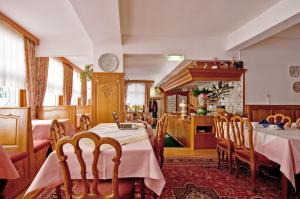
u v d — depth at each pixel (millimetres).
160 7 3443
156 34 4852
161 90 11180
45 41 4898
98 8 3000
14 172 1940
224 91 5629
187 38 5043
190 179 2938
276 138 2359
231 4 3375
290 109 5160
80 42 4941
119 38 4445
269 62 5305
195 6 3426
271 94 5293
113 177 1342
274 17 3471
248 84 5230
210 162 3760
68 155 1654
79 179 1664
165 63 7488
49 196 2408
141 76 11562
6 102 3424
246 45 4637
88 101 8305
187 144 5328
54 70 6070
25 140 2695
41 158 3146
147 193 2400
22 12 3463
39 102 4922
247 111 5055
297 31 4770
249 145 2580
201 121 4852
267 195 2455
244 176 3066
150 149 1754
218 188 2641
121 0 3188
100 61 4840
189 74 5445
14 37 3986
